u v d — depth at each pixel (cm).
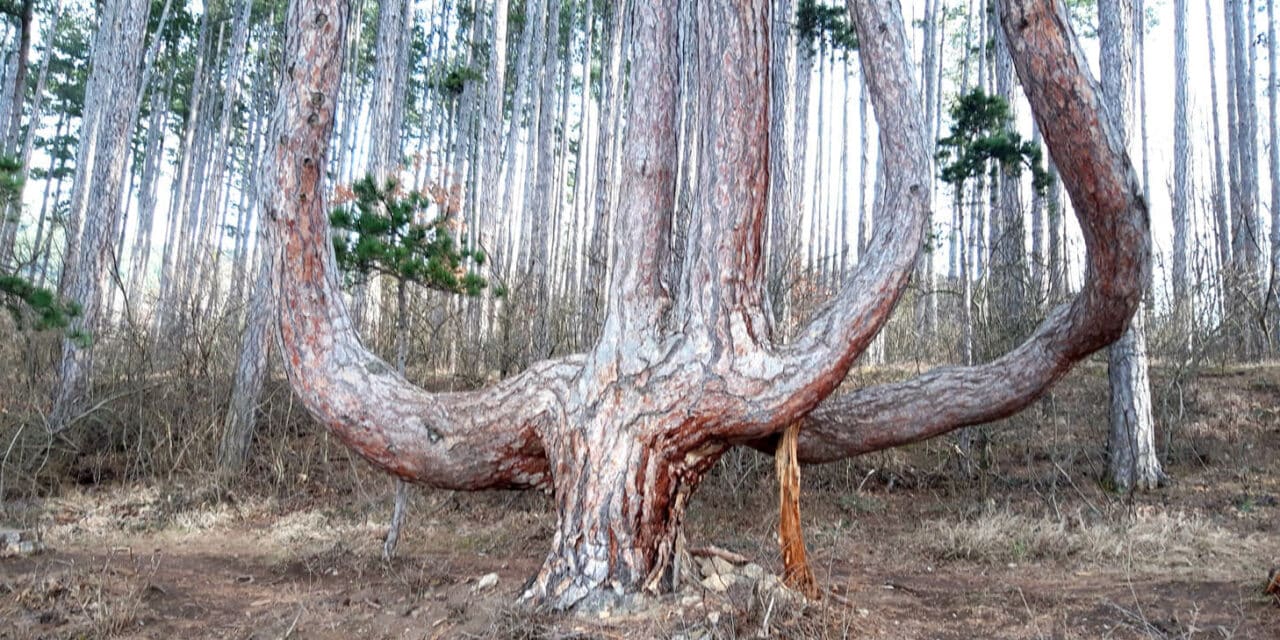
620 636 360
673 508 420
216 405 1105
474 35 2239
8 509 845
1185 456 998
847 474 983
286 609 483
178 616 477
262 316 1043
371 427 433
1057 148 398
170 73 2683
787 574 440
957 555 684
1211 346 1112
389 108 1470
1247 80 1766
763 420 408
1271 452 988
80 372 1059
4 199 861
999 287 1059
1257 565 587
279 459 997
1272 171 1923
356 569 614
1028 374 483
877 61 446
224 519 859
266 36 2520
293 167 422
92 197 1134
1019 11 374
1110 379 947
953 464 1012
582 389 423
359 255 702
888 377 1194
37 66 2627
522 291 1338
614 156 1870
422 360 1186
